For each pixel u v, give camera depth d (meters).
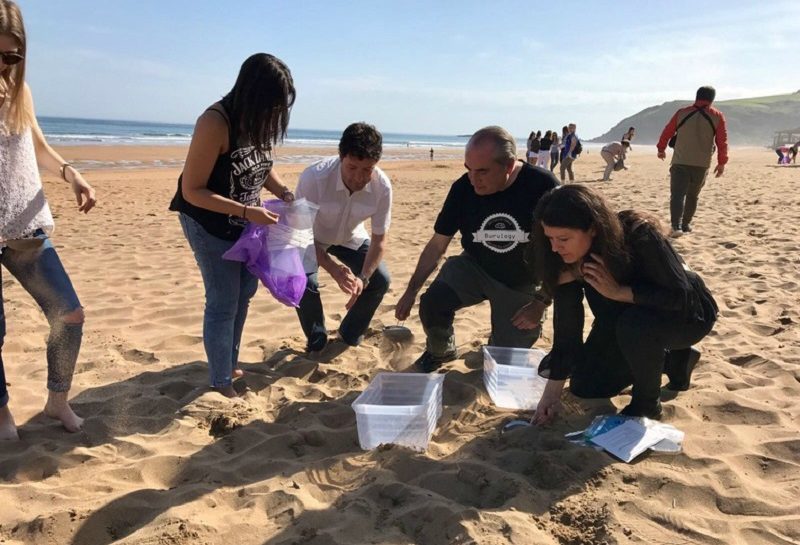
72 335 2.90
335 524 2.29
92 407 3.26
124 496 2.47
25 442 2.87
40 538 2.25
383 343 4.20
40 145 2.98
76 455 2.78
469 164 3.29
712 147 7.44
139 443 2.89
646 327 2.78
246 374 3.68
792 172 19.95
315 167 3.79
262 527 2.29
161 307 4.87
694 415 3.03
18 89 2.59
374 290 4.01
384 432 2.83
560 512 2.33
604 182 16.31
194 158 2.99
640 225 2.74
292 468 2.69
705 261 6.23
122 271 6.06
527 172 3.46
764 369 3.55
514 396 3.28
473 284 3.68
